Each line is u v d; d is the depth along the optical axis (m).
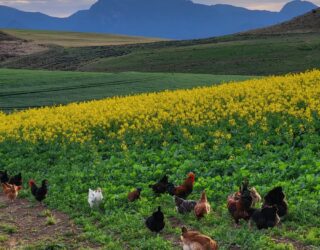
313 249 11.53
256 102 31.47
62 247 13.73
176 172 20.27
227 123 27.97
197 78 65.50
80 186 20.09
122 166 22.75
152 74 72.56
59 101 52.06
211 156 22.27
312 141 22.08
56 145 28.92
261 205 14.23
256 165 19.30
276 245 11.73
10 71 82.06
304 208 13.90
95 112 36.06
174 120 30.05
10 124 35.69
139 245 13.10
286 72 80.06
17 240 14.80
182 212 15.02
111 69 100.62
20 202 19.53
